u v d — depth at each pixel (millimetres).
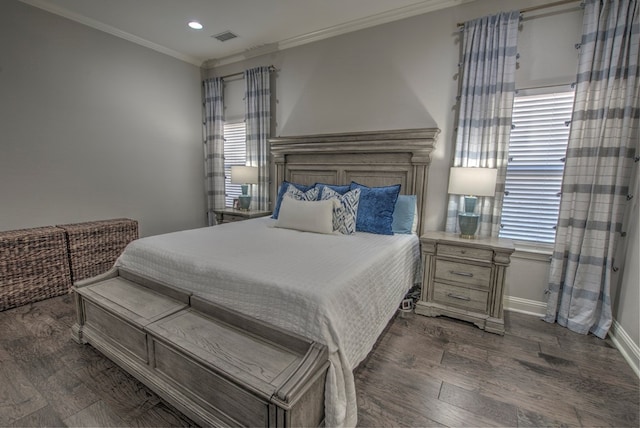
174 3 3045
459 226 2805
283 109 4086
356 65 3471
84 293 2051
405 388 1797
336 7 3074
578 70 2400
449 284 2654
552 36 2533
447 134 3035
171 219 4527
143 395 1692
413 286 3008
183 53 4359
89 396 1680
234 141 4688
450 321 2633
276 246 2262
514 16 2578
